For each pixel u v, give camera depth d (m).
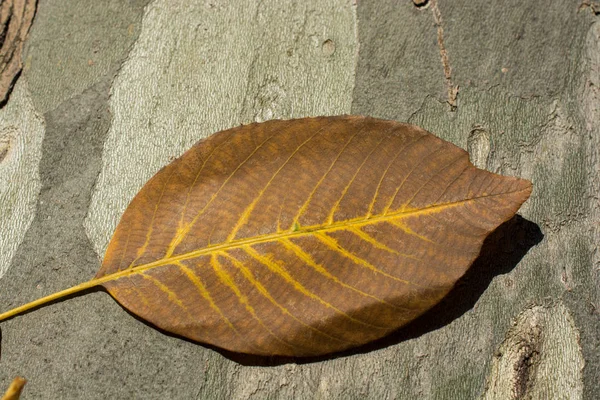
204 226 0.41
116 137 0.43
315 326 0.41
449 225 0.41
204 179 0.42
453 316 0.42
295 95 0.44
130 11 0.44
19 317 0.42
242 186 0.41
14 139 0.44
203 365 0.42
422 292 0.41
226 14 0.44
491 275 0.43
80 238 0.43
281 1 0.44
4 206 0.43
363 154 0.41
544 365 0.42
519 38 0.44
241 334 0.41
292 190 0.41
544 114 0.44
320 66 0.44
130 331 0.42
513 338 0.42
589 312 0.43
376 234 0.41
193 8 0.44
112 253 0.42
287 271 0.41
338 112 0.44
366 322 0.41
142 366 0.42
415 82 0.44
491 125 0.44
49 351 0.42
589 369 0.42
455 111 0.44
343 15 0.44
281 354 0.41
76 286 0.41
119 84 0.44
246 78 0.44
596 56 0.45
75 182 0.43
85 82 0.44
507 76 0.44
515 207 0.41
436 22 0.44
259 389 0.42
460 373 0.42
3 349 0.42
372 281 0.41
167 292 0.41
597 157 0.44
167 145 0.43
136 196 0.42
